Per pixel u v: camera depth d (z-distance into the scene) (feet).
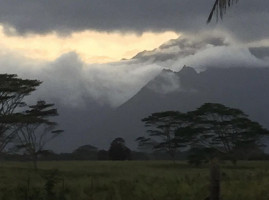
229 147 232.73
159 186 68.28
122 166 210.79
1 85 164.86
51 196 59.98
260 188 59.67
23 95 172.76
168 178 92.02
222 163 202.90
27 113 190.49
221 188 60.70
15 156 192.03
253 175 92.68
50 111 193.47
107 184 77.15
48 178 74.23
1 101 168.35
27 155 189.67
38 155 192.03
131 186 70.13
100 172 148.87
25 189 64.90
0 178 108.47
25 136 186.39
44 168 179.73
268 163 224.33
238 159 232.32
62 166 204.54
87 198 60.59
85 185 77.10
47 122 189.78
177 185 68.54
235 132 233.55
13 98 171.01
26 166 192.44
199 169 196.03
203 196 56.44
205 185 64.64
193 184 68.59
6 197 62.28
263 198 54.65
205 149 220.23
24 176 115.14
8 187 79.30
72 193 64.03
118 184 76.54
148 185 70.85
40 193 61.77
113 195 61.05
